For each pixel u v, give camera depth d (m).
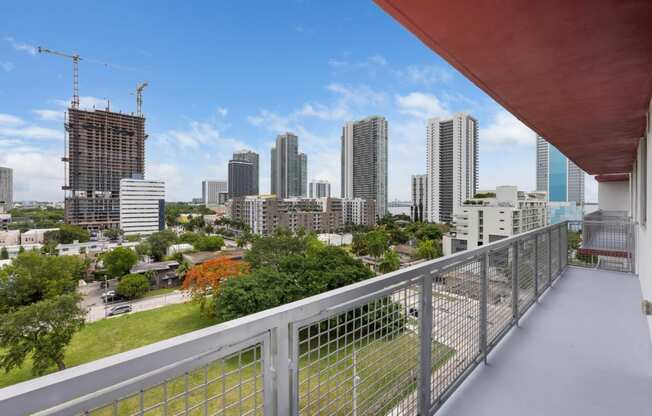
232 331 0.77
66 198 59.75
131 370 0.60
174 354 0.67
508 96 2.56
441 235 44.19
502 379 1.97
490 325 2.32
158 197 64.88
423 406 1.50
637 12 1.47
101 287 27.19
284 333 0.90
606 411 1.67
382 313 1.28
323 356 1.03
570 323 2.88
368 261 36.47
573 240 5.61
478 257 2.11
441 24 1.59
